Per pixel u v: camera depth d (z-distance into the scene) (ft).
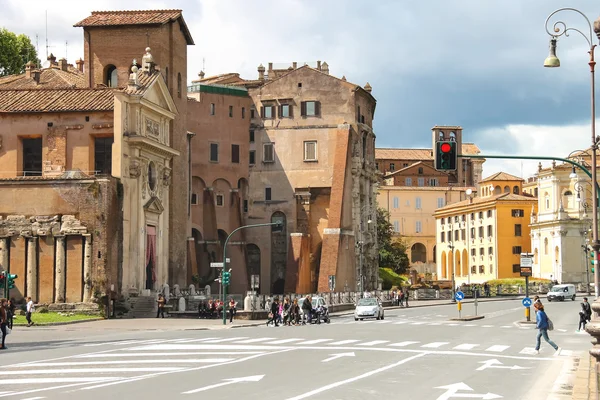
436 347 132.16
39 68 328.29
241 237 372.79
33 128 255.70
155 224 271.28
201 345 132.67
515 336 163.84
